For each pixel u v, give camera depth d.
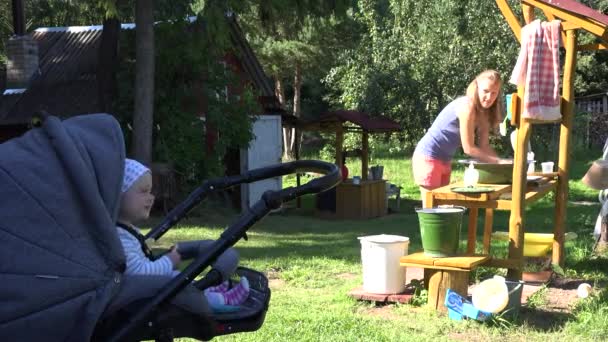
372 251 7.06
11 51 17.94
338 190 16.00
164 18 15.35
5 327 2.86
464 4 23.11
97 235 3.00
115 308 3.07
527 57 6.98
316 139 37.22
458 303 6.41
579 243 10.64
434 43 23.34
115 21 15.66
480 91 6.98
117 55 15.86
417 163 7.55
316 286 8.01
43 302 2.87
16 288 2.85
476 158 7.55
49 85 17.64
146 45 14.26
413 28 24.17
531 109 6.94
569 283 7.98
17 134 16.83
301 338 5.68
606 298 6.82
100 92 15.80
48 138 3.11
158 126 15.53
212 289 3.53
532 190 7.60
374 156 28.44
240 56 18.09
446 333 5.95
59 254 2.92
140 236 3.43
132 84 15.48
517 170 7.12
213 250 3.21
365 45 24.69
